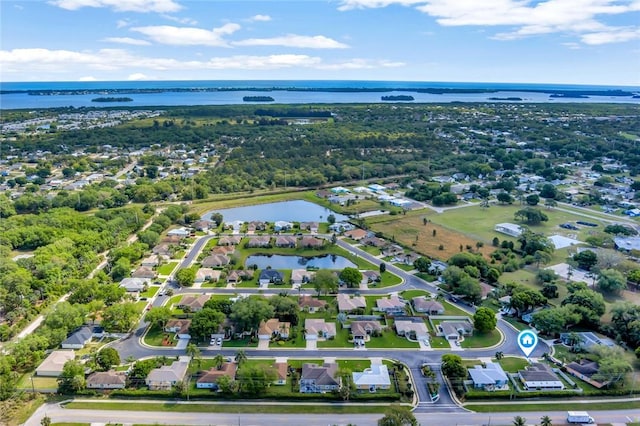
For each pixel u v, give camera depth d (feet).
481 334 561.43
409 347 533.55
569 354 520.42
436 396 449.89
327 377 460.14
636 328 524.52
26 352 481.46
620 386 466.29
